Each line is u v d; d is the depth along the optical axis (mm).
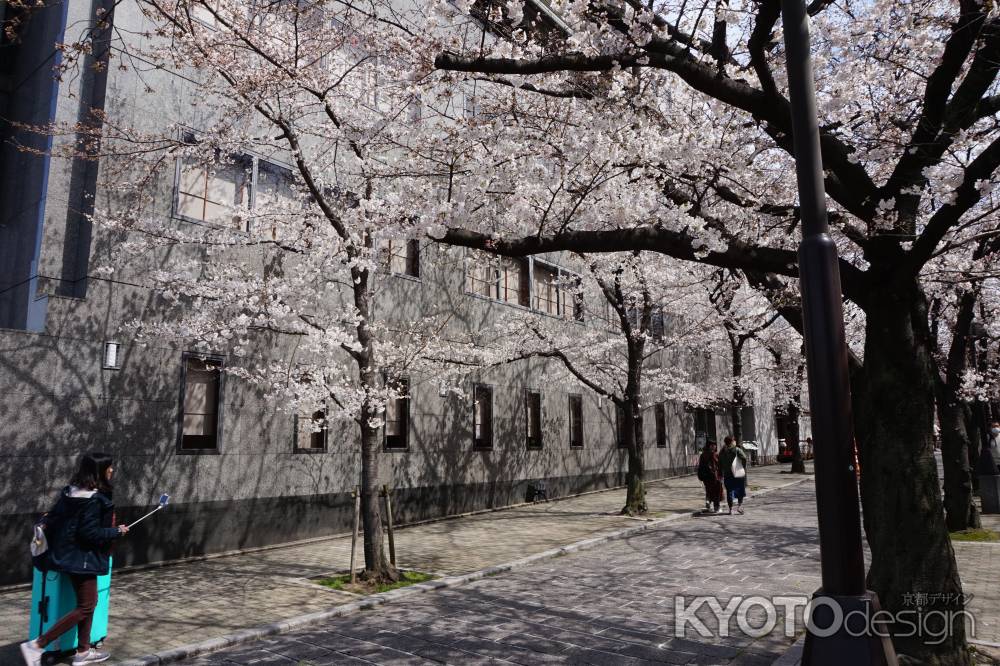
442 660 5926
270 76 8539
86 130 9250
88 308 9781
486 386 17109
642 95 7469
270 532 11570
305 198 10977
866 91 8359
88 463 6125
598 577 9219
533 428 18906
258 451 11562
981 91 6227
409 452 14602
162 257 10633
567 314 20688
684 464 26359
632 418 15609
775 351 25281
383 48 8117
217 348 9867
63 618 5684
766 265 5875
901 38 7312
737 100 5695
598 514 15570
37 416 9102
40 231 9891
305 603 7863
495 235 6352
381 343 11703
